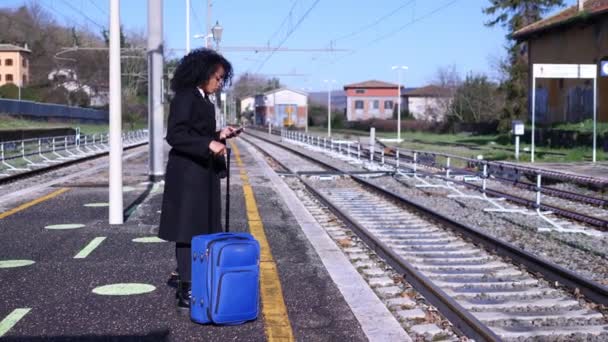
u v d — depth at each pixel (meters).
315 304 6.67
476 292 7.59
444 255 9.82
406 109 107.69
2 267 8.12
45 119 55.97
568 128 37.38
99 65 80.06
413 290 7.58
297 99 114.00
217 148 5.86
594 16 37.69
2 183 19.69
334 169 27.12
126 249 9.23
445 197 17.36
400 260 8.43
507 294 7.50
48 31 82.00
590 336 6.02
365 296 6.98
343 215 12.81
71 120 63.00
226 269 5.73
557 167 24.27
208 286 5.77
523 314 6.75
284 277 7.75
